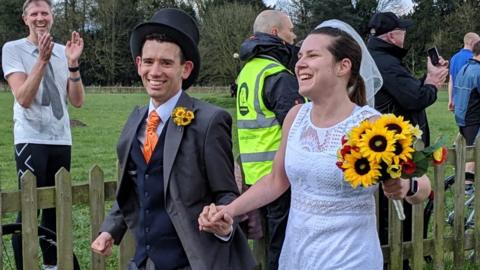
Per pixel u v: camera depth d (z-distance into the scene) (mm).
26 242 3844
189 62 2979
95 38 53625
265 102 4238
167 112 2916
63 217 3936
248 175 4344
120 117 24375
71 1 53438
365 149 2316
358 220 2584
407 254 5090
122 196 3074
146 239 2906
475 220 5434
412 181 2607
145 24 2863
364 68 4262
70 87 4691
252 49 4328
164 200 2844
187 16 2963
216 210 2699
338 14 41812
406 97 4773
